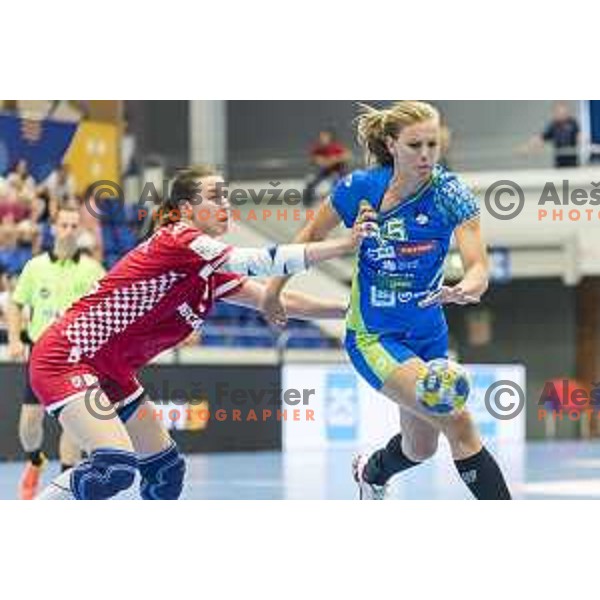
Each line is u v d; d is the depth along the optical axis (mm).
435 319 14117
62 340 13672
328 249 13406
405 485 24047
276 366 36531
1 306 35000
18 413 31188
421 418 14469
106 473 13344
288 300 14984
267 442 36219
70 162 40594
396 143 13422
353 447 37438
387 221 13750
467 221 13609
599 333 49688
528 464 30734
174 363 35219
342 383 38094
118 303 13797
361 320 14148
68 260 21453
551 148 48125
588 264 45125
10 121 39562
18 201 36906
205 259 13719
